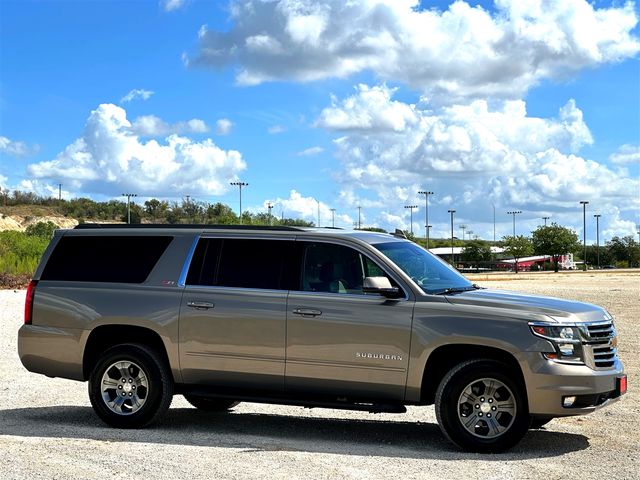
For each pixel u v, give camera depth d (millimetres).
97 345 8938
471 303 7637
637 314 22969
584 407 7324
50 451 7273
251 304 8188
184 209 181375
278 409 9867
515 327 7383
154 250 8750
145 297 8562
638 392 10773
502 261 156875
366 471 6562
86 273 8898
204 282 8461
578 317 7488
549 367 7246
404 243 8742
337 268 8109
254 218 119250
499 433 7359
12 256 45750
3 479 6250
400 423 8977
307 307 7988
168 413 9477
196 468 6629
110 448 7418
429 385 7773
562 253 150750
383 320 7750
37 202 182125
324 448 7508
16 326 19609
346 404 7891
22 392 10844
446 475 6449
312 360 7957
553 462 6977
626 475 6500
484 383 7457
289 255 8297
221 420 9047
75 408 9703
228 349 8242
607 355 7617
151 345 8664
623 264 174250
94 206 183000
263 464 6789
